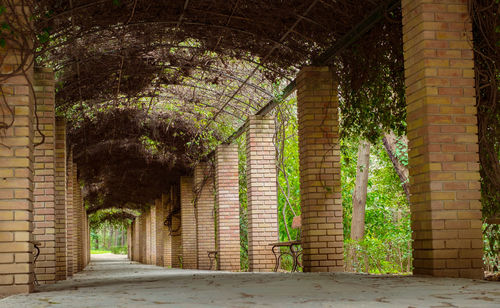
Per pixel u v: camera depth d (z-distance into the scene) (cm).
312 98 888
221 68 1103
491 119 619
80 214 1895
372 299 353
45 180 894
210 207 1769
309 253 864
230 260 1479
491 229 693
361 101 834
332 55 855
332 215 872
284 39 895
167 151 1711
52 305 372
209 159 1753
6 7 521
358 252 1105
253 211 1212
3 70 520
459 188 550
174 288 507
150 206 3019
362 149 1616
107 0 786
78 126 1361
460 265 541
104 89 1170
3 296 488
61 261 1033
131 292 473
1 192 506
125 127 1559
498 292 373
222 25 904
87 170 1973
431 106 555
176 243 2234
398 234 1566
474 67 580
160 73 1132
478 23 592
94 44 978
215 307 327
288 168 1717
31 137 532
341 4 750
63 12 775
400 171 1446
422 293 381
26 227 507
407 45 593
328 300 352
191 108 1390
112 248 7644
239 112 1348
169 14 871
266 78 1041
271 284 518
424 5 564
